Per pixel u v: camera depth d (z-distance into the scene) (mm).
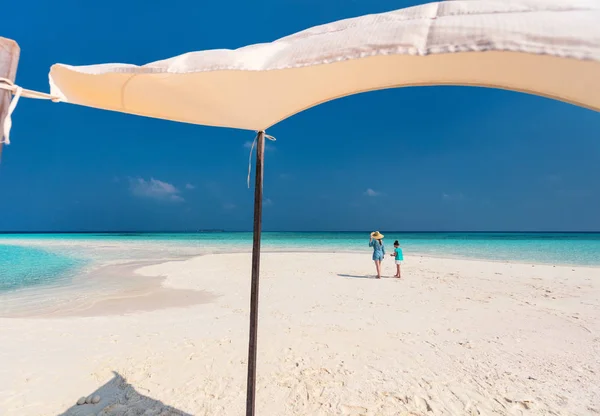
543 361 4613
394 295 8891
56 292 9492
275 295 8945
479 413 3355
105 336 5445
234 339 5320
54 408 3375
